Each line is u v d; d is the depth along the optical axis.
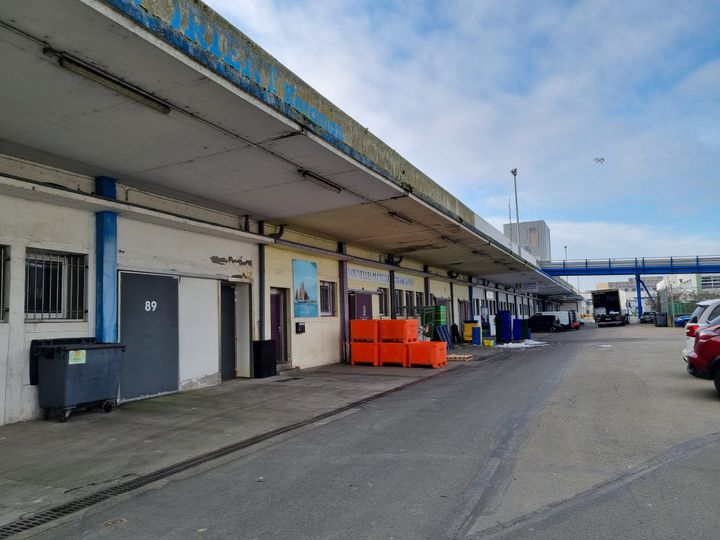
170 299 11.88
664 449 6.28
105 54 6.13
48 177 9.48
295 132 8.69
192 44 6.41
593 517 4.30
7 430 8.10
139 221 11.12
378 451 6.64
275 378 14.43
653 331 38.03
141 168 10.00
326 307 18.98
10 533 4.47
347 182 11.80
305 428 8.23
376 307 22.55
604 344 25.39
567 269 52.34
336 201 13.34
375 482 5.41
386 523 4.35
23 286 8.77
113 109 7.45
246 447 7.14
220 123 8.20
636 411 8.60
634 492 4.84
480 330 28.77
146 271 11.21
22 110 7.37
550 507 4.55
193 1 6.55
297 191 12.20
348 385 13.01
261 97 7.67
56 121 7.76
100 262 10.05
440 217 16.08
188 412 9.57
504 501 4.73
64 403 8.59
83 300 9.84
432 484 5.27
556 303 92.75
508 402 9.84
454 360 19.70
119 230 10.62
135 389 10.84
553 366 16.06
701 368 9.77
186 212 12.52
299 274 17.05
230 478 5.78
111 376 9.41
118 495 5.35
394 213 15.10
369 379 14.19
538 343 28.75
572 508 4.51
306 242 17.55
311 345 17.52
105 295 10.05
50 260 9.49
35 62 6.14
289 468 6.06
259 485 5.50
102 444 7.34
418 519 4.40
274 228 15.83
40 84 6.65
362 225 16.70
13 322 8.59
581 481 5.20
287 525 4.40
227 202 12.88
